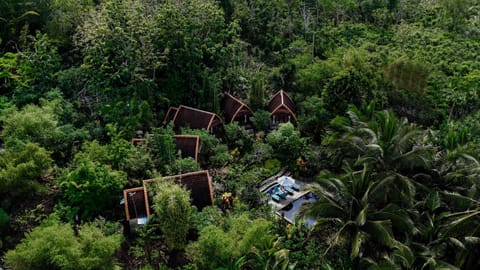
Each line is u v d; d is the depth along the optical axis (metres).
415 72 35.16
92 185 21.80
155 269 20.53
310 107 31.86
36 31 32.12
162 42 31.92
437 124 35.28
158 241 21.67
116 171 23.14
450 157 23.72
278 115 32.94
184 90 32.97
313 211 20.48
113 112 29.06
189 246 20.39
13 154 22.78
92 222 21.61
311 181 28.42
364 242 20.02
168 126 28.58
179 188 21.20
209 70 33.72
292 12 47.88
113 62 30.61
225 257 19.59
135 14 30.98
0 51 33.62
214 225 21.05
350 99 30.94
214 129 31.14
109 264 18.53
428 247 20.23
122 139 25.92
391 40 47.12
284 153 29.59
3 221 21.09
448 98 36.19
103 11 31.27
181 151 27.06
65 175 23.02
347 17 53.25
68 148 26.70
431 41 45.94
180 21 31.89
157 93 31.53
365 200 20.09
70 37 34.94
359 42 45.62
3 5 33.66
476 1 53.88
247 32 43.78
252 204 24.88
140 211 22.19
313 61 40.38
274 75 37.53
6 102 28.92
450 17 51.84
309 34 46.00
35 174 22.25
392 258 19.12
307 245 21.62
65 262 17.06
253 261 20.42
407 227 19.70
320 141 31.56
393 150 23.05
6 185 21.45
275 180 27.80
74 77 31.48
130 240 21.95
